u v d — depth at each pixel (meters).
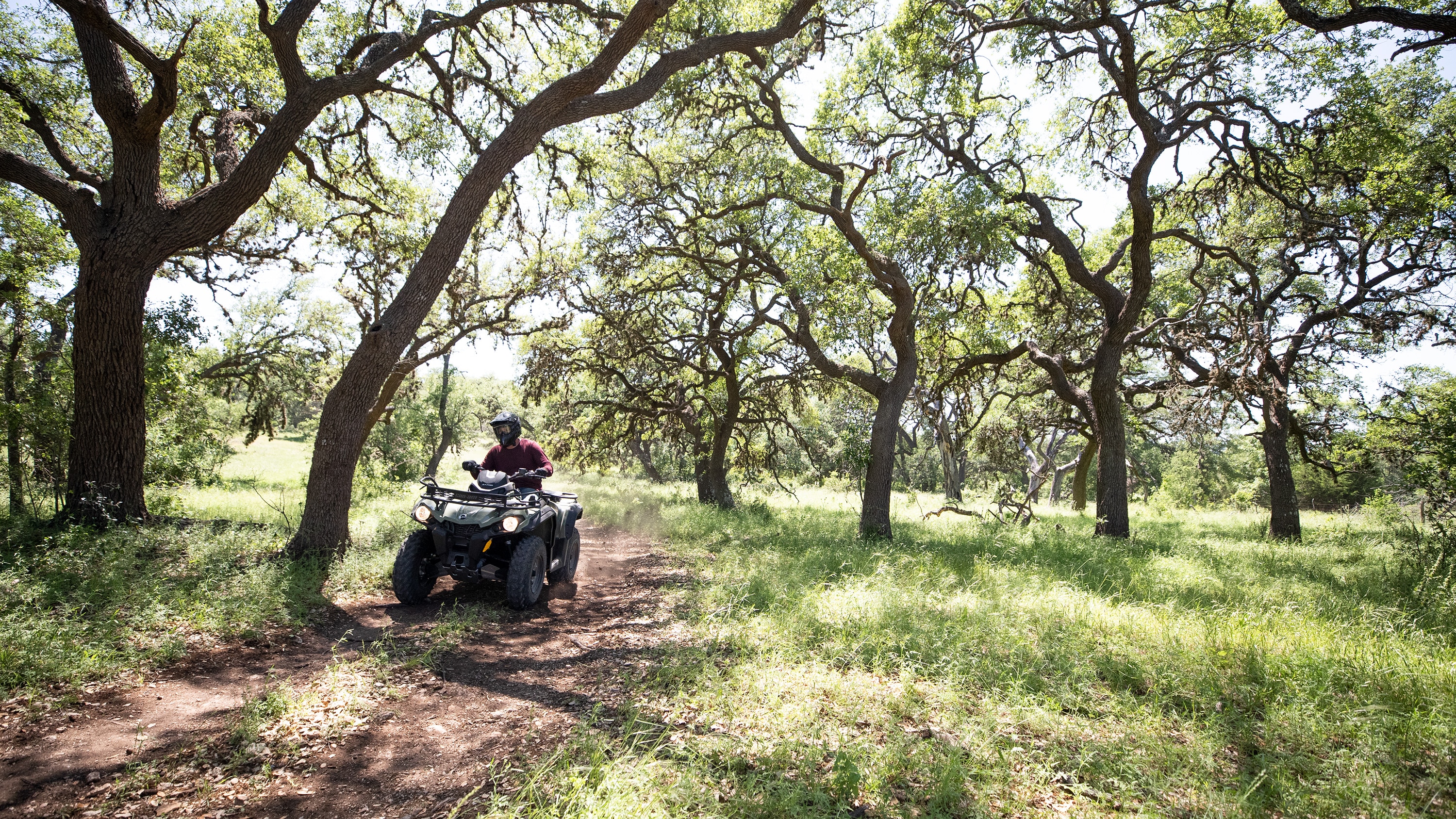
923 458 47.88
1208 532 17.83
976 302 17.44
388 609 6.60
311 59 12.16
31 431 9.90
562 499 8.22
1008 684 4.72
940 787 3.29
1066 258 14.93
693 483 32.91
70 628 4.90
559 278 16.84
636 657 5.52
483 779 3.49
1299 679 4.77
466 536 6.75
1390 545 12.25
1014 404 25.52
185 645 5.10
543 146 13.54
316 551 7.80
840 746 3.71
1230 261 18.19
